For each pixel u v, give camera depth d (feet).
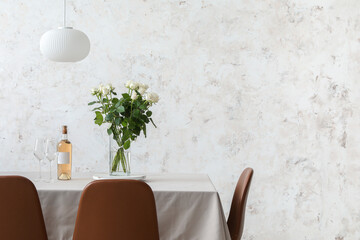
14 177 6.83
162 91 13.55
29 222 6.95
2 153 13.69
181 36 13.55
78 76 13.60
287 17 13.47
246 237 13.43
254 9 13.51
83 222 6.77
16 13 13.66
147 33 13.57
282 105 13.46
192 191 7.70
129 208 6.77
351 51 13.37
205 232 7.63
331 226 13.33
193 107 13.51
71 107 13.60
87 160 13.58
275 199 13.41
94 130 13.58
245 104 13.48
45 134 13.62
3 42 13.67
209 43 13.52
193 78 13.52
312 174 13.37
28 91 13.64
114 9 13.58
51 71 13.64
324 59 13.42
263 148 13.46
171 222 7.72
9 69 13.67
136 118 9.09
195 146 13.50
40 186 8.14
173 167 13.52
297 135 13.43
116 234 6.79
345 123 13.35
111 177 9.13
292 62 13.46
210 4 13.55
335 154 13.35
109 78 13.60
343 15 13.41
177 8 13.56
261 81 13.47
